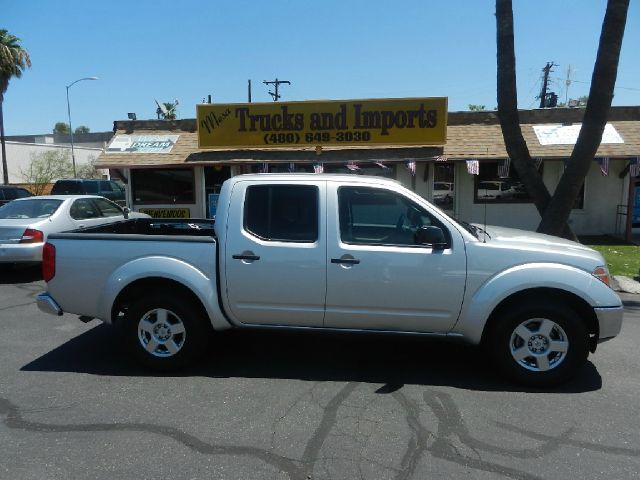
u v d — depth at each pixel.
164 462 3.19
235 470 3.11
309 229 4.49
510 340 4.33
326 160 13.67
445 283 4.30
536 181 9.17
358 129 13.90
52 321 6.45
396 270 4.34
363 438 3.49
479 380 4.52
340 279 4.39
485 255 4.27
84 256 4.67
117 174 15.23
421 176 14.31
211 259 4.53
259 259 4.47
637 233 14.28
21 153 40.69
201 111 14.38
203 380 4.51
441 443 3.43
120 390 4.29
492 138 13.88
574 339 4.24
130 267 4.57
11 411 3.89
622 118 13.83
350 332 4.55
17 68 32.34
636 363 4.96
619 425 3.69
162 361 4.66
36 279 9.22
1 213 9.36
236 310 4.59
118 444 3.40
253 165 14.73
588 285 4.20
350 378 4.57
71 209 9.57
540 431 3.60
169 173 15.22
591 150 8.48
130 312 4.65
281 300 4.51
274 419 3.77
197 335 4.65
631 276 9.05
